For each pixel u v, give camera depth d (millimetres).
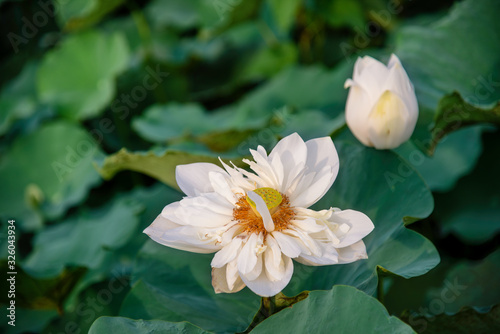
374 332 1116
